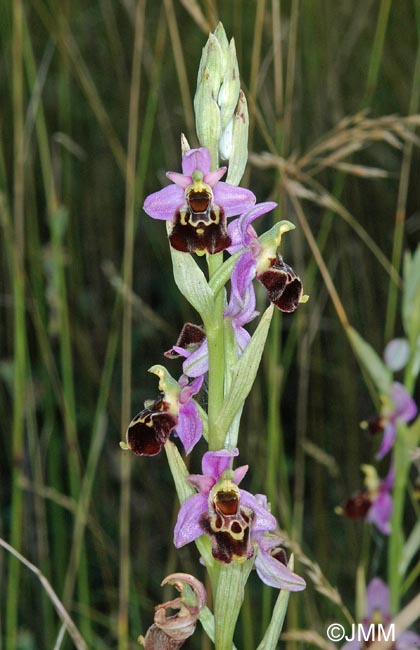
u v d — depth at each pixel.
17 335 0.48
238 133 0.37
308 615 0.49
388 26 0.71
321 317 0.58
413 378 0.46
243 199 0.36
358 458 0.57
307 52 0.63
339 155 0.46
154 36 0.74
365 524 0.50
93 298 0.64
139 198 0.52
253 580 0.54
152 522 0.57
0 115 0.65
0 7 0.61
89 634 0.48
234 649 0.37
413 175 0.65
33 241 0.56
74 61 0.58
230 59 0.37
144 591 0.53
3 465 0.56
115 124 0.71
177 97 0.71
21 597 0.52
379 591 0.44
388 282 0.61
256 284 0.51
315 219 0.61
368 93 0.55
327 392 0.60
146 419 0.37
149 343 0.63
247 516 0.36
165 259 0.66
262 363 0.57
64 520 0.56
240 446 0.56
